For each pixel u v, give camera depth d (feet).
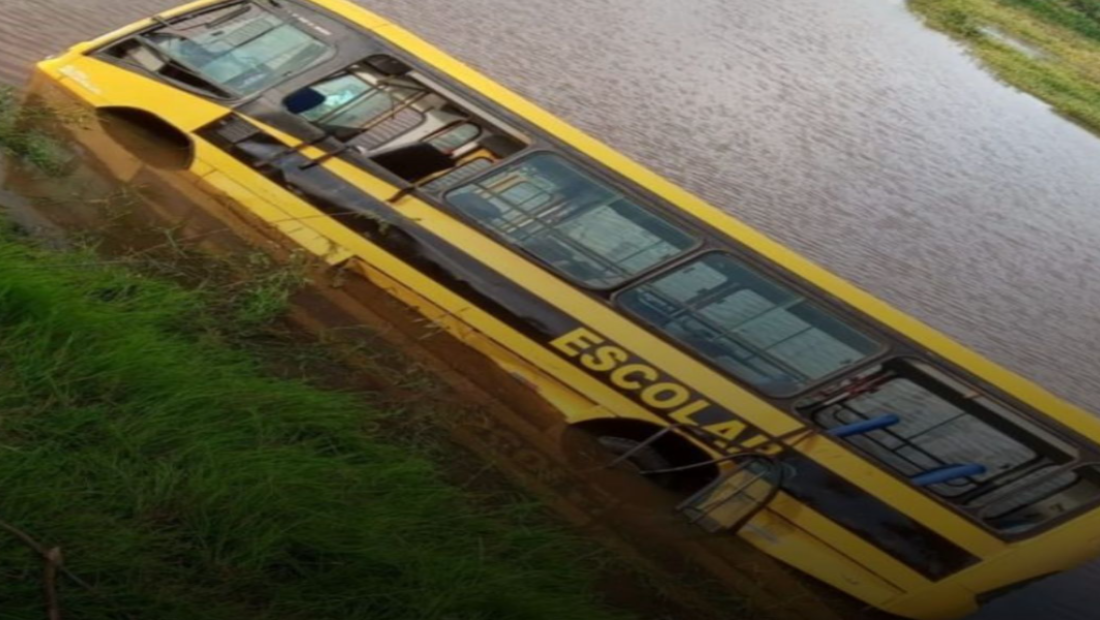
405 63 29.81
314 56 30.50
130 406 20.92
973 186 55.01
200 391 21.66
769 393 26.13
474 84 29.43
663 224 27.35
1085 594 29.86
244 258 27.73
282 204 28.60
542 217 27.89
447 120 30.66
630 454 25.66
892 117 59.67
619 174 27.76
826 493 25.30
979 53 73.61
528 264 27.30
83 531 17.95
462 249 27.48
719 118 53.01
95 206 28.09
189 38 31.45
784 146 52.49
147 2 44.04
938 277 46.06
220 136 29.58
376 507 20.74
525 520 22.95
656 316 26.91
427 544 20.59
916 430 26.53
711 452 25.90
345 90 30.68
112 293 24.49
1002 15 85.51
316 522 19.53
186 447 20.33
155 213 28.32
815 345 26.50
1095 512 24.81
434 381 26.30
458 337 27.14
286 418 22.31
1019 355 42.57
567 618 20.02
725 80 57.21
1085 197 58.18
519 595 19.80
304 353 25.59
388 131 30.94
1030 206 55.16
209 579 18.34
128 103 30.55
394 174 29.55
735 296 26.91
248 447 21.13
